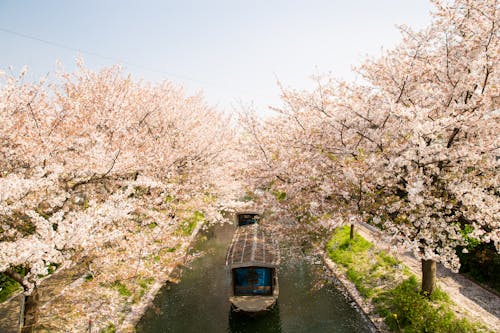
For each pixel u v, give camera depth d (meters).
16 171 10.77
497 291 13.80
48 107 12.05
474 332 10.81
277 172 14.59
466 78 10.60
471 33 10.84
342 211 12.16
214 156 24.11
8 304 13.59
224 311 16.31
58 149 11.20
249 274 16.41
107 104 14.67
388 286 15.65
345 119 12.40
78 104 12.48
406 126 10.47
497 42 9.79
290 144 14.21
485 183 10.15
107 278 10.58
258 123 16.72
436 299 13.06
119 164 12.10
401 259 18.23
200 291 18.28
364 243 20.77
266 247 18.97
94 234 9.47
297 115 14.73
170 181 18.67
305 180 13.25
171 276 19.62
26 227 9.90
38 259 7.93
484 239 9.71
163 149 17.02
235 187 27.52
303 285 18.47
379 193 11.52
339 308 15.62
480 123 10.19
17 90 10.87
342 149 12.42
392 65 12.43
